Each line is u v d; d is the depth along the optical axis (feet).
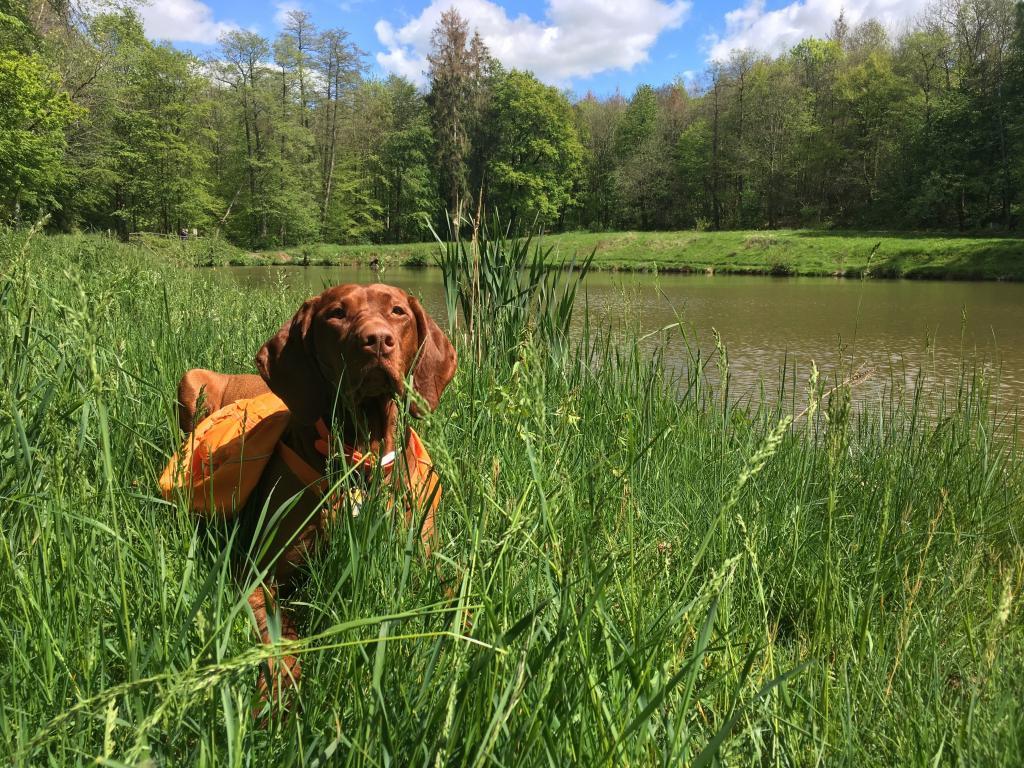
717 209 215.10
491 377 12.26
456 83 196.65
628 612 5.35
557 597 4.89
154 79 132.57
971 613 7.42
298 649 3.34
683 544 8.98
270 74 183.42
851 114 176.76
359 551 5.64
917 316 55.88
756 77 200.13
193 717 4.43
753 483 10.09
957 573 8.37
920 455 11.47
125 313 16.11
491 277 16.31
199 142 165.07
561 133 206.28
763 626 6.40
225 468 8.26
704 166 208.64
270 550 7.82
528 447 4.65
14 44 78.28
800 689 6.08
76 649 5.08
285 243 172.86
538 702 4.09
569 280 16.05
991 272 96.89
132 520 6.47
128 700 4.44
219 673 3.12
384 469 7.14
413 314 8.30
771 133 197.47
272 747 4.62
